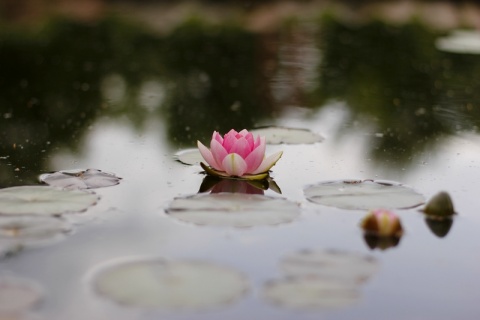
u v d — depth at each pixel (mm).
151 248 2002
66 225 2055
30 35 4180
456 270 1975
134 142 2463
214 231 2053
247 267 1961
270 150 2428
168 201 2150
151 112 2705
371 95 2916
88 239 2021
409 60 3678
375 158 2391
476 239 2057
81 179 2230
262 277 1938
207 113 2705
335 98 2881
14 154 2371
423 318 1876
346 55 3822
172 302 1864
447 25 4992
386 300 1905
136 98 2838
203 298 1874
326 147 2453
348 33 4602
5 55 3574
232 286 1898
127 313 1855
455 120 2670
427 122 2652
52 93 2871
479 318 1879
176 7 5566
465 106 2799
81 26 4547
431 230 2080
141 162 2336
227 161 2225
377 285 1935
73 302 1877
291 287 1903
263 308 1872
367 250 2018
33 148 2412
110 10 5312
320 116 2699
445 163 2369
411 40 4320
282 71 3359
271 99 2859
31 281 1922
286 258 1964
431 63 3598
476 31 4727
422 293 1923
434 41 4281
